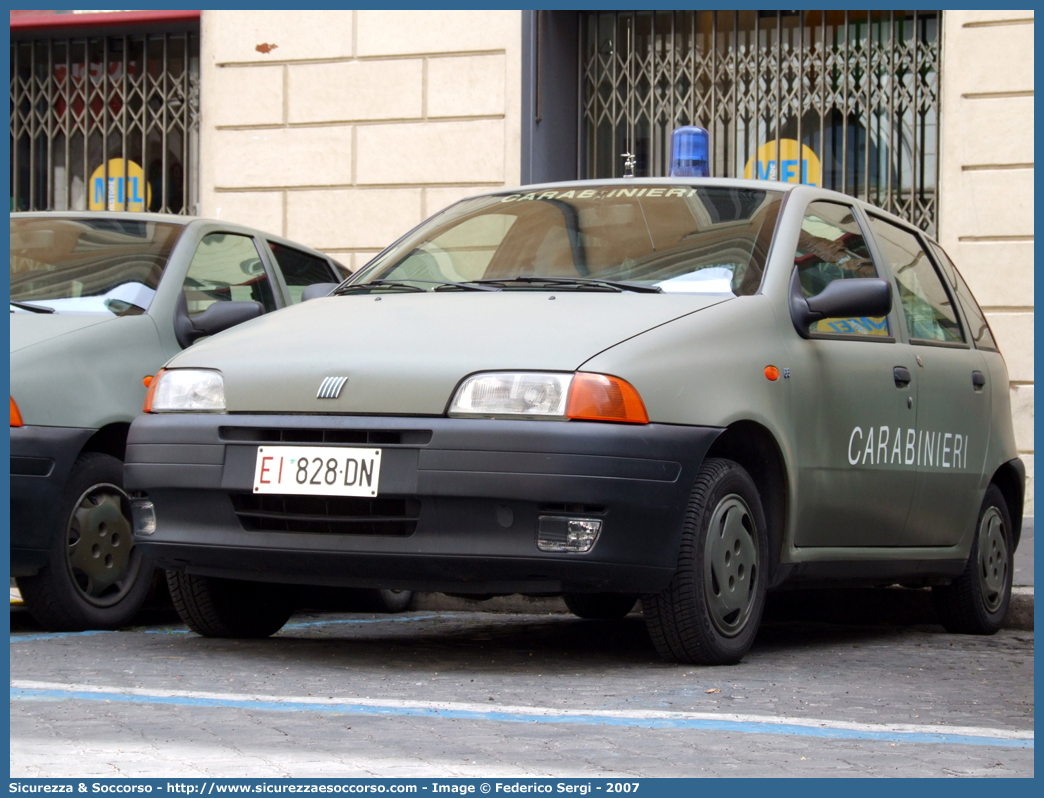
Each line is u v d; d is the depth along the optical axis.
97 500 7.12
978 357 8.18
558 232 6.84
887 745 4.40
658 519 5.40
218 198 15.36
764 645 6.96
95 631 7.10
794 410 6.21
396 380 5.44
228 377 5.79
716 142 14.41
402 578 5.45
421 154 14.67
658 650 5.88
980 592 7.94
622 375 5.38
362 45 14.84
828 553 6.56
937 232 13.72
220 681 5.45
